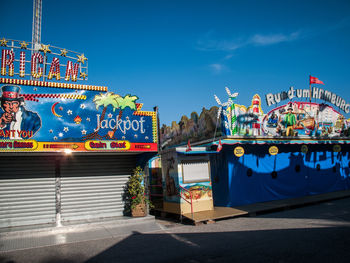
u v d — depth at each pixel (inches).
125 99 468.1
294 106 668.1
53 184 450.0
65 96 429.7
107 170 490.6
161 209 551.2
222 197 595.2
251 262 254.2
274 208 536.1
